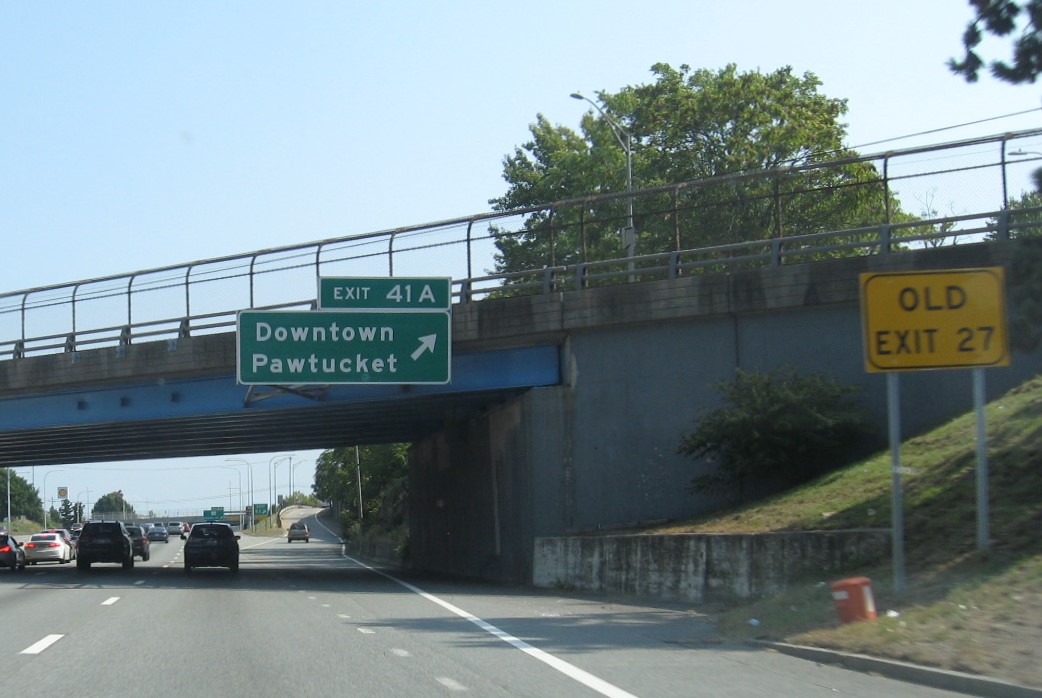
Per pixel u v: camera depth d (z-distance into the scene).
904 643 11.25
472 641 14.13
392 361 28.41
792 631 13.23
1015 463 17.23
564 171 58.12
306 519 191.50
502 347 29.52
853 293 25.53
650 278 47.19
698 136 50.03
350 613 18.69
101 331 34.12
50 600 22.25
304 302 30.95
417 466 49.19
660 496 27.08
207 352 32.12
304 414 35.53
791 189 42.22
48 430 36.75
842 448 24.69
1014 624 11.04
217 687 10.58
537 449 28.53
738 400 24.64
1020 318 16.19
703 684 10.44
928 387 25.09
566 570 24.45
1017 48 17.00
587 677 10.94
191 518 191.25
